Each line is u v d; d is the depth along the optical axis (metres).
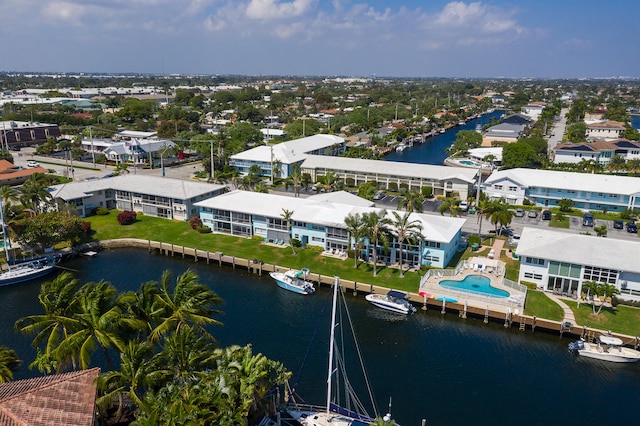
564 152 169.88
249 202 105.81
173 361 42.88
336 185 134.12
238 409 39.31
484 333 70.25
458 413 53.06
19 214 96.12
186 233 107.38
